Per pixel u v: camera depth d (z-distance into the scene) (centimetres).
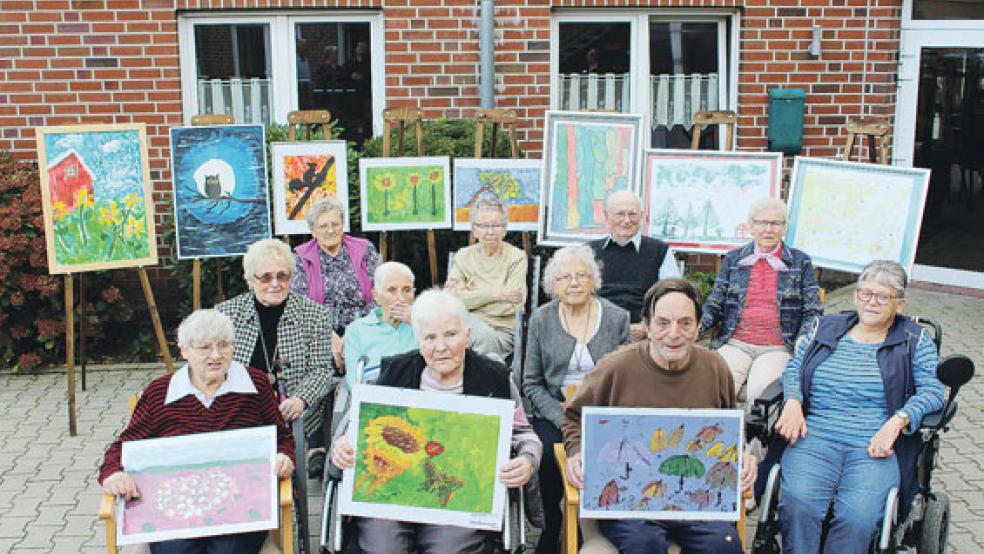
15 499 567
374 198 741
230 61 874
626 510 411
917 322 500
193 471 411
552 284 520
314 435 578
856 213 690
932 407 452
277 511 403
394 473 412
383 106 882
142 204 685
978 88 928
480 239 639
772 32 885
